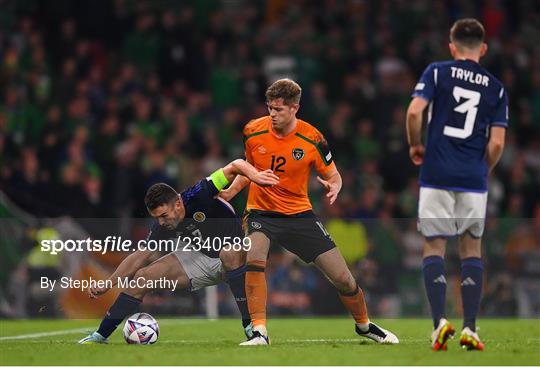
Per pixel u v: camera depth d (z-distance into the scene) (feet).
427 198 80.28
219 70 201.46
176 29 199.52
